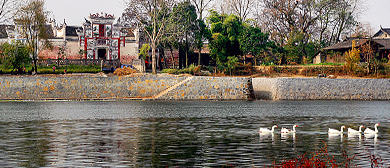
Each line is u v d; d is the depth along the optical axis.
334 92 69.12
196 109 52.47
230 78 68.06
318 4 108.25
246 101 65.19
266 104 59.81
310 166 18.33
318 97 68.69
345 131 34.16
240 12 108.12
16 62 73.38
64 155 24.59
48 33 91.75
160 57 101.69
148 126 37.09
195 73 81.88
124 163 22.80
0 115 45.53
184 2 92.06
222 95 67.31
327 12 110.19
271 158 23.95
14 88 64.06
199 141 29.20
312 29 110.94
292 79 68.56
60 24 96.81
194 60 102.94
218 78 67.62
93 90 65.81
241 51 97.12
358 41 96.44
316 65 90.38
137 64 89.00
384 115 46.78
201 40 94.94
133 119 42.31
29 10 78.56
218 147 27.03
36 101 62.84
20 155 24.58
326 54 102.50
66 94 65.06
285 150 26.12
